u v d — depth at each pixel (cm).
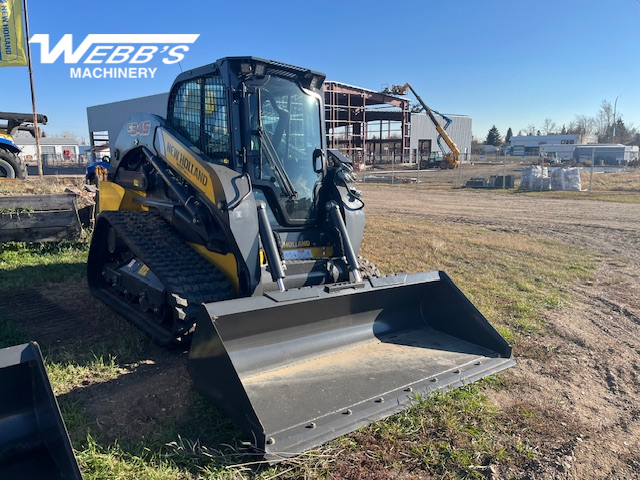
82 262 788
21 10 1566
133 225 530
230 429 340
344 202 507
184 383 408
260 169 471
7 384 277
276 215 485
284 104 498
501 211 1650
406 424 355
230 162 466
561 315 611
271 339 391
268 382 369
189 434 336
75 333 514
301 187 504
